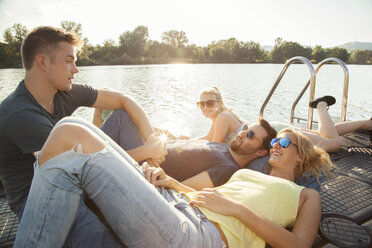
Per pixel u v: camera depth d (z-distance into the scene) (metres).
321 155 1.87
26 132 1.42
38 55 1.52
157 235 1.14
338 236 1.60
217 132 2.75
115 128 2.12
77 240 1.15
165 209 1.17
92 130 1.23
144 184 1.17
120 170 1.12
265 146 2.11
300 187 1.54
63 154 1.09
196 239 1.23
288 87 15.74
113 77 25.36
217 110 3.22
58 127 1.13
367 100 10.66
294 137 1.82
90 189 1.10
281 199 1.47
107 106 2.11
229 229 1.35
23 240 1.08
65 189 1.06
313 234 1.34
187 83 19.39
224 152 2.15
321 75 25.06
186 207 1.39
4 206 2.00
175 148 2.21
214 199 1.44
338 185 2.27
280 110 8.88
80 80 21.69
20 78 23.31
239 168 2.09
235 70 38.69
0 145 1.42
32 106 1.51
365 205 1.96
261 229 1.31
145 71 36.72
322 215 1.80
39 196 1.07
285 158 1.79
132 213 1.10
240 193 1.54
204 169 2.07
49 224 1.06
